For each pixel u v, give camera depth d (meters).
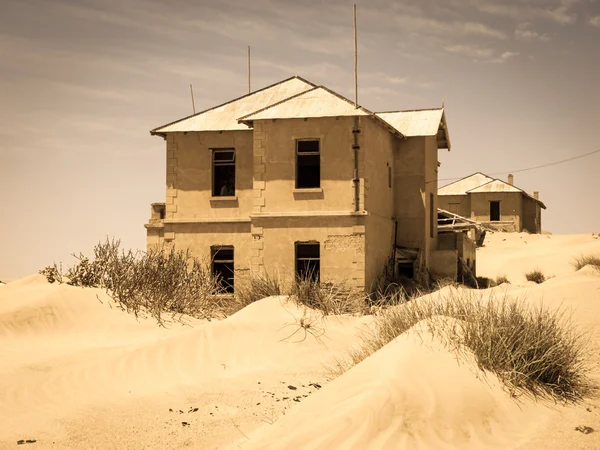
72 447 8.89
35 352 13.90
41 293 17.03
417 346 9.01
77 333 15.84
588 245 44.56
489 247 48.97
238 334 14.47
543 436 7.74
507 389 8.70
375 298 24.41
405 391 7.96
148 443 9.06
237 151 26.45
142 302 18.19
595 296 16.80
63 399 10.92
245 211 26.22
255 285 19.84
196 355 13.49
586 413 8.65
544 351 9.52
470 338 9.34
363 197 23.95
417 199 28.56
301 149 24.83
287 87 28.66
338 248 23.89
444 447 7.22
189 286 19.53
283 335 14.75
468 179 60.50
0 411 10.29
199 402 10.92
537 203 62.44
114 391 11.44
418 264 28.19
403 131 28.97
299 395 11.20
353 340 14.85
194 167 26.70
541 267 42.00
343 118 24.25
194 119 27.20
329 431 7.37
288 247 24.25
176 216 26.64
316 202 24.22
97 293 18.03
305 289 17.91
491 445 7.40
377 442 7.16
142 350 13.38
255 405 10.70
